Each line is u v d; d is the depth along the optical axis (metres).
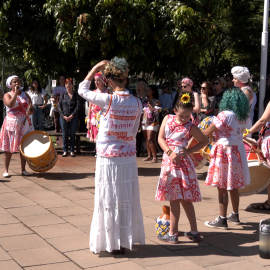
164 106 9.57
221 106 4.60
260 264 3.69
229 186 4.47
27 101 7.41
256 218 5.08
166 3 9.27
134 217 3.94
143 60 9.77
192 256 3.88
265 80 10.33
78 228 4.64
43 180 7.09
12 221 4.87
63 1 8.84
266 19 10.24
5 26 9.78
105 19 8.80
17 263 3.68
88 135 7.92
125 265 3.66
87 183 6.87
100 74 6.75
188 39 9.34
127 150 3.87
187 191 4.04
